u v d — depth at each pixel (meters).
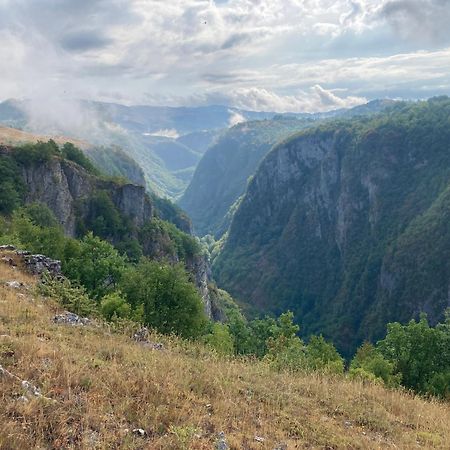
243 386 13.23
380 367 36.16
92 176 117.69
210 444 8.67
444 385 36.56
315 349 42.00
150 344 16.42
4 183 89.31
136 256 110.25
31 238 43.16
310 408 12.81
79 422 8.25
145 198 128.25
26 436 7.24
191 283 36.22
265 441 9.56
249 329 48.84
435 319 165.50
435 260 173.62
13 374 9.37
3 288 18.88
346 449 10.30
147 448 7.96
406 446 11.37
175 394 10.51
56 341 12.73
